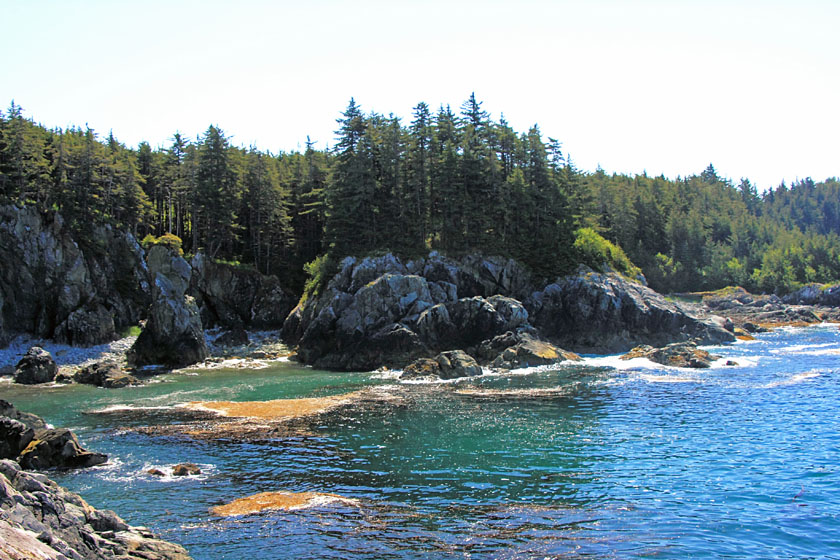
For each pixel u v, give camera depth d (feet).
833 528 61.52
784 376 156.87
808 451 88.84
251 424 111.55
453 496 72.28
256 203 308.81
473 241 265.75
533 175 291.17
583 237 277.03
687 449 91.40
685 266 455.63
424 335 199.11
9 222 230.27
